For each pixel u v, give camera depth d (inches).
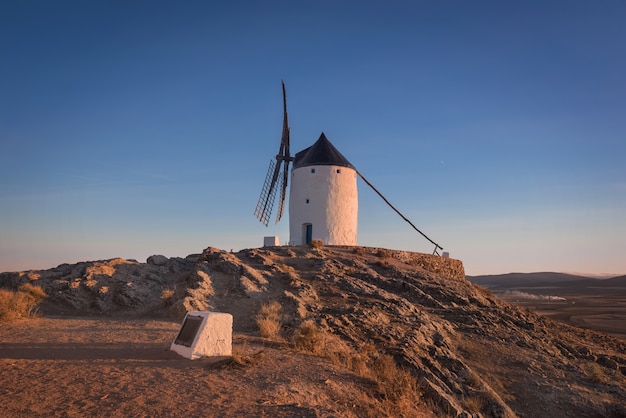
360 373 501.4
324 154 1646.2
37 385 383.9
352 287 1000.9
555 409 716.0
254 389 389.4
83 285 874.1
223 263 1002.7
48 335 595.2
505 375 800.3
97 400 350.6
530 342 952.3
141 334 609.9
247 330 703.1
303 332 623.5
